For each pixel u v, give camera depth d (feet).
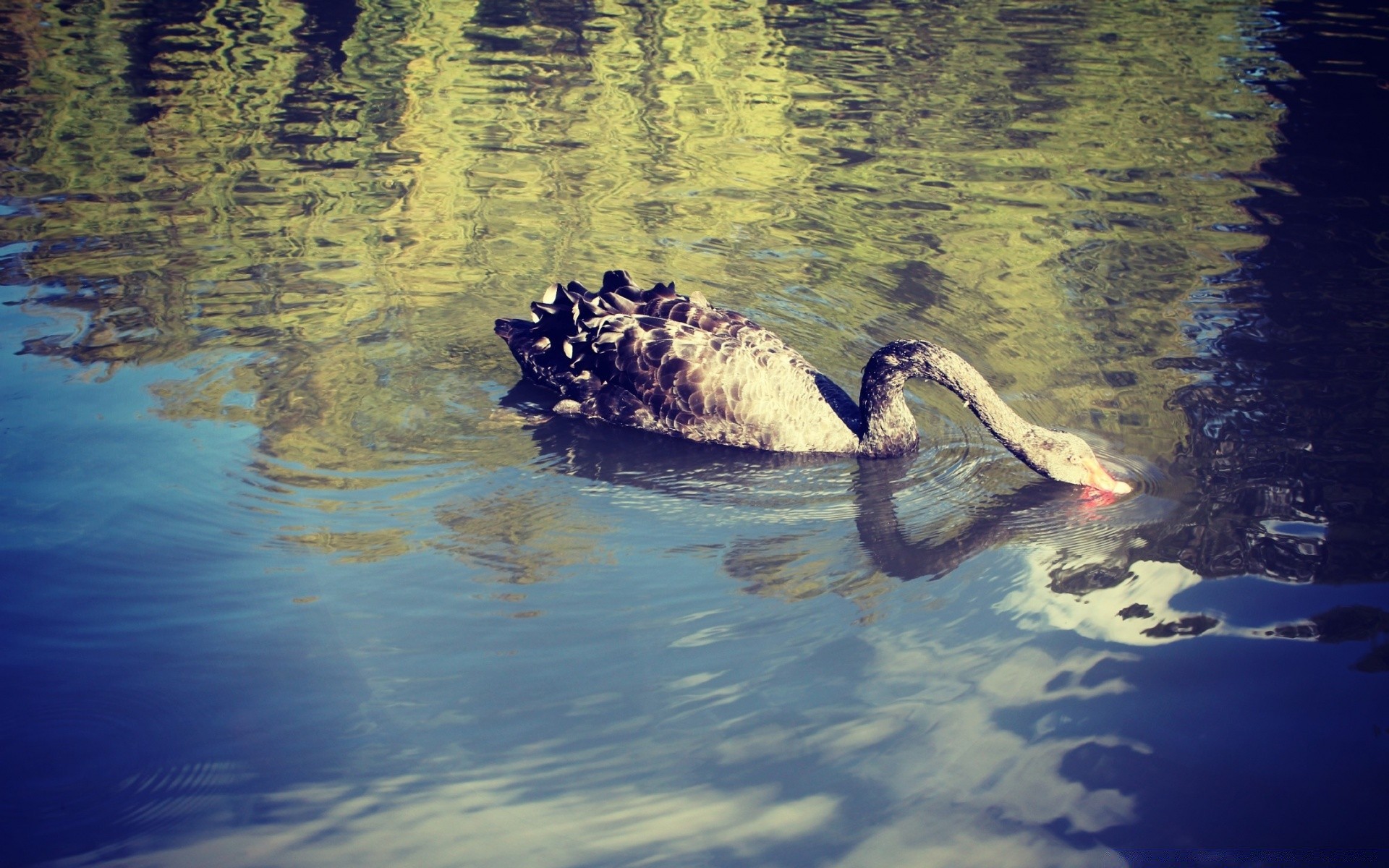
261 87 17.98
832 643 12.21
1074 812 11.34
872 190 16.55
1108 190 16.42
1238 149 17.08
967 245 15.69
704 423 13.82
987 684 11.95
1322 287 14.89
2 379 13.76
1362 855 11.14
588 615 12.36
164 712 11.76
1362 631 12.08
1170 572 12.53
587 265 15.46
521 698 11.87
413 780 11.50
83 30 18.89
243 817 11.34
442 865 11.17
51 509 12.80
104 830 11.28
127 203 15.93
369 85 18.17
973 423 14.17
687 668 12.05
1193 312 14.67
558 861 11.19
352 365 14.23
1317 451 13.28
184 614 12.25
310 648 12.09
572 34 20.26
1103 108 17.99
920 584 12.62
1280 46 19.98
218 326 14.51
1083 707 11.80
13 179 16.14
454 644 12.15
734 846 11.24
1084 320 14.66
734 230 15.96
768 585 12.60
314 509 12.96
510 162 16.92
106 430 13.41
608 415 13.96
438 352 14.44
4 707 11.75
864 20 21.50
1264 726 11.66
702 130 17.57
